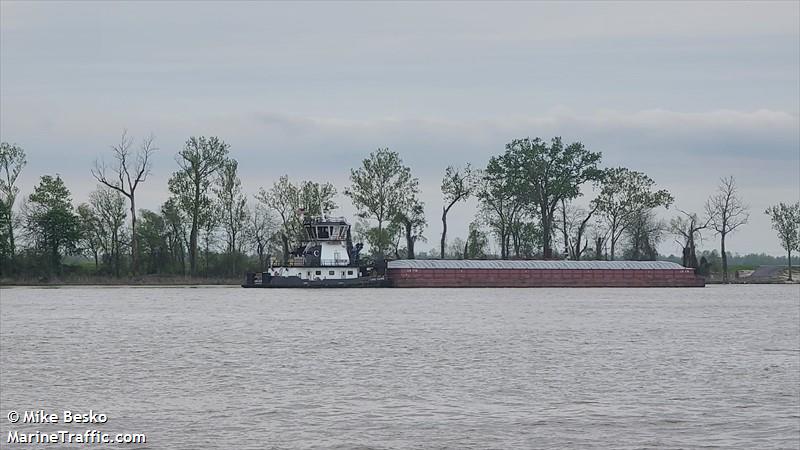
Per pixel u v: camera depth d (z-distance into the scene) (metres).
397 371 120.81
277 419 92.69
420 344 149.75
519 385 110.94
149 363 128.00
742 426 90.94
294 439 85.50
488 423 91.44
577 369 123.62
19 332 169.88
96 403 100.00
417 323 187.50
